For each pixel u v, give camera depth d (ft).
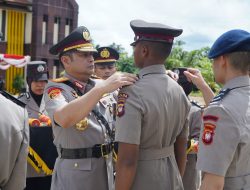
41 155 12.88
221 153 6.82
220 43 7.29
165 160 8.61
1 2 90.27
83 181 10.09
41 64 15.28
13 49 92.79
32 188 13.44
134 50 8.67
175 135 8.82
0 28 90.94
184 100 8.84
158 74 8.50
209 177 6.88
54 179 10.47
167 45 8.46
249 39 7.10
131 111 8.02
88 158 10.18
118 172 8.05
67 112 9.09
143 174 8.32
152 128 8.21
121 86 8.33
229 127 6.83
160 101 8.21
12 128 7.18
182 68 12.37
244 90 7.23
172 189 8.60
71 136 10.11
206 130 7.00
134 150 8.02
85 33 10.59
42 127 12.98
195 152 12.69
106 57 17.03
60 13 96.27
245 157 7.10
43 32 94.73
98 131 10.30
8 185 7.54
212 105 7.07
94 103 8.86
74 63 10.52
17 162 7.44
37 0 92.94
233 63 7.24
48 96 10.02
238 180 7.12
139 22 8.67
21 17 93.50
